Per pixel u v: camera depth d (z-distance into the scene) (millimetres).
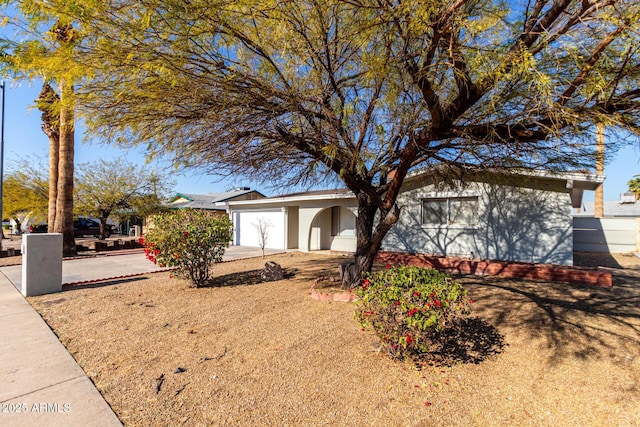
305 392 3145
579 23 3176
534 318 4855
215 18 3074
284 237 16328
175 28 2914
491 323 4738
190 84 3549
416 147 4855
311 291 6582
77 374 3502
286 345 4176
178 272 7367
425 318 3379
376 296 3607
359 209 6789
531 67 2986
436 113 4031
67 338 4516
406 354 3686
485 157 5391
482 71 3336
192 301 6293
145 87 3502
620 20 2770
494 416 2793
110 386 3264
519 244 9148
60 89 3428
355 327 4703
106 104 3678
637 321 4656
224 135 4375
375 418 2766
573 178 7645
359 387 3223
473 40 3408
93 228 30047
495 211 9523
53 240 7305
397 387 3219
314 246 15273
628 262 10523
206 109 3922
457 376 3414
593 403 2943
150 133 4305
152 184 20625
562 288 6641
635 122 3574
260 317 5254
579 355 3768
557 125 3410
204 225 7641
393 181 5641
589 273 6992
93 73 3127
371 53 4074
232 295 6688
